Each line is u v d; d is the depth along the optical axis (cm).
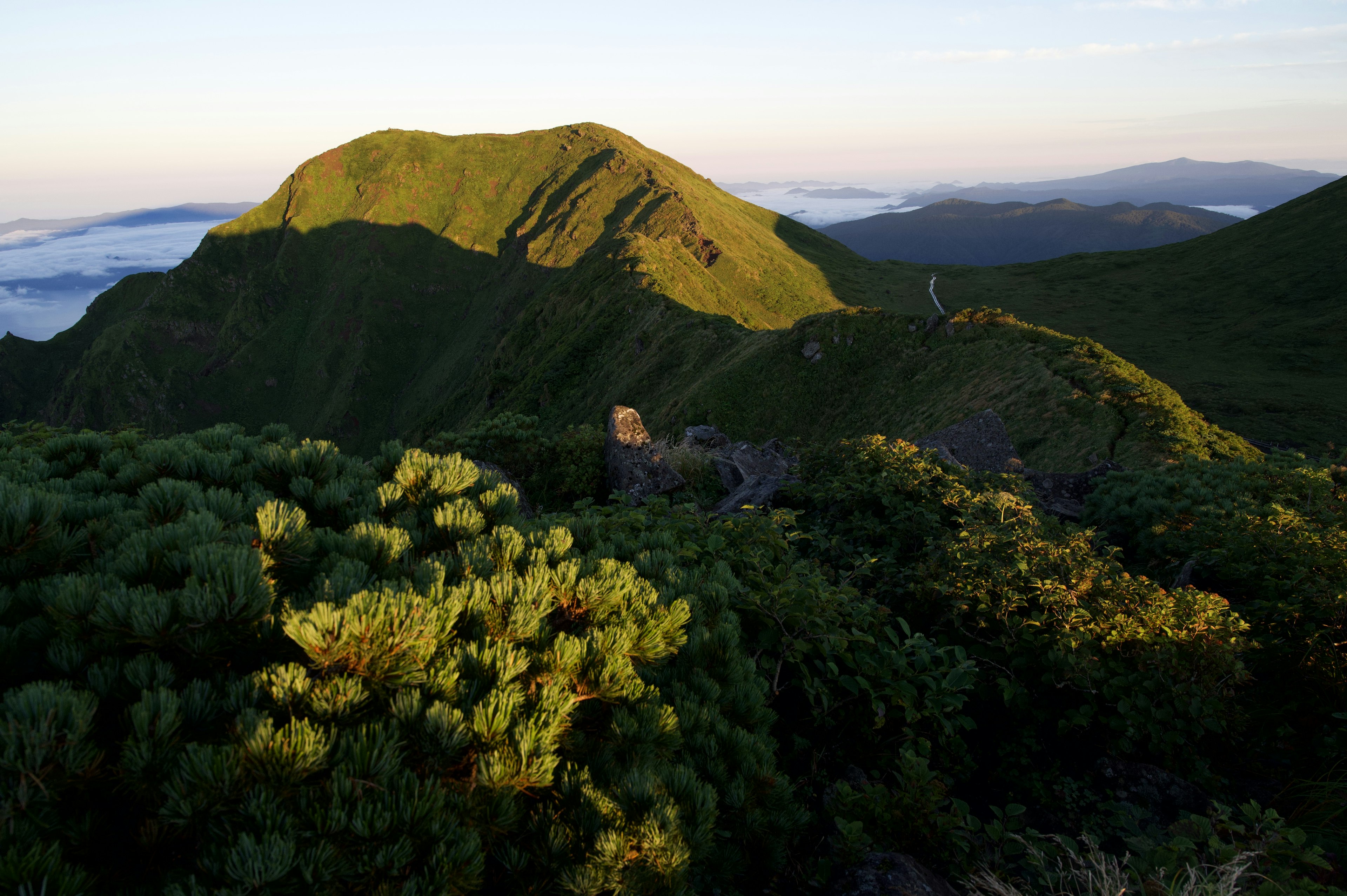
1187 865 289
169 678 204
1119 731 443
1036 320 11531
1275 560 640
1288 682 486
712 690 346
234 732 195
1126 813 390
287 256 19925
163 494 325
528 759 218
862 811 356
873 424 5544
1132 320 11131
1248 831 325
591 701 296
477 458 1477
